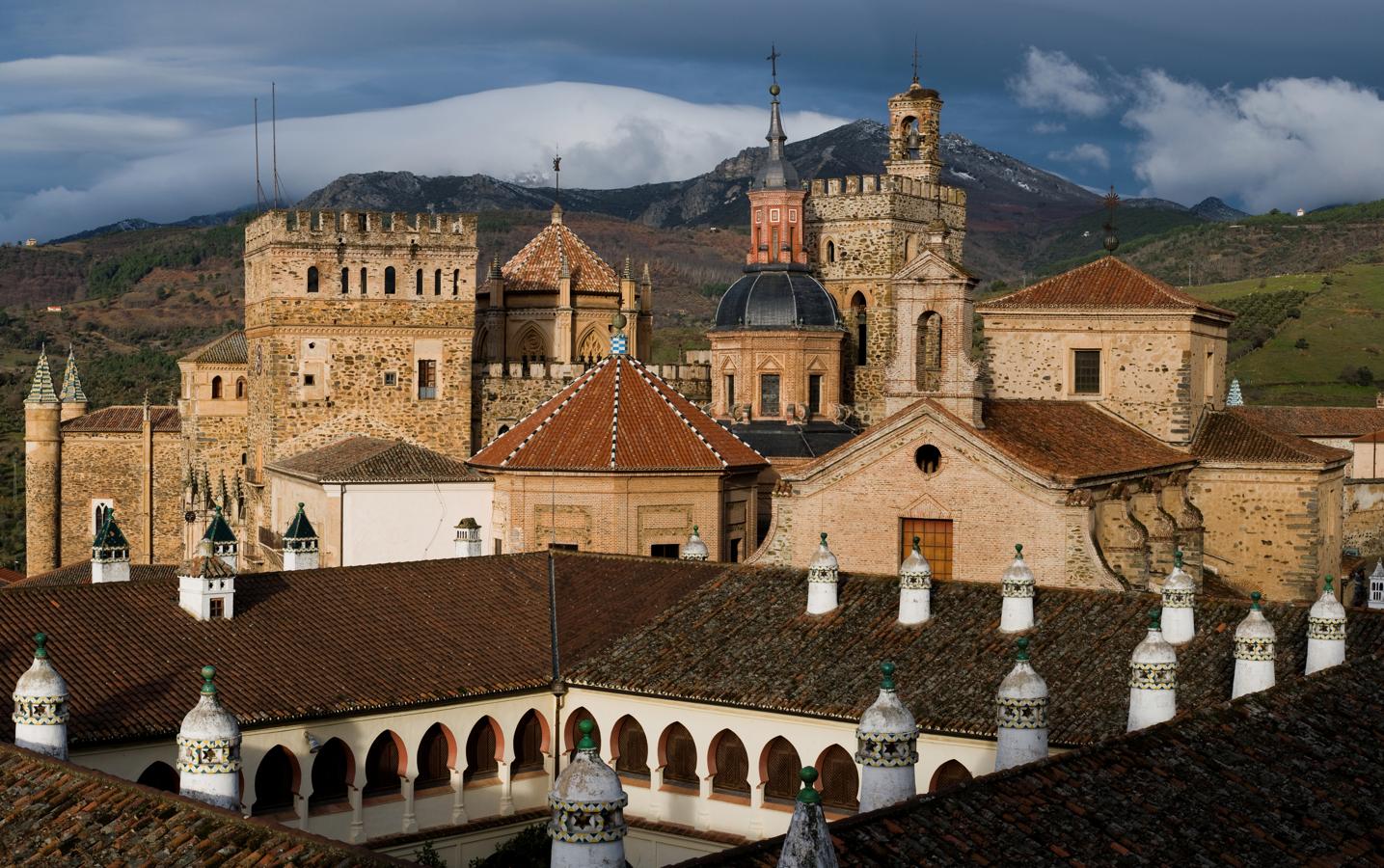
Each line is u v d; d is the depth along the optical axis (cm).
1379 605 6762
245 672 5606
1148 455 7519
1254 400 19250
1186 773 3578
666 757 5891
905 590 5784
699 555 7069
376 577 6419
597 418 8450
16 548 16562
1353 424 15000
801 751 5553
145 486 14062
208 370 12781
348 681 5722
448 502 9381
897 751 3756
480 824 5903
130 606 5788
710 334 11156
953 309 6981
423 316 11494
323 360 11344
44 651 4566
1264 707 3969
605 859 3125
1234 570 7800
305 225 11244
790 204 11250
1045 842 3197
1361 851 3400
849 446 7044
